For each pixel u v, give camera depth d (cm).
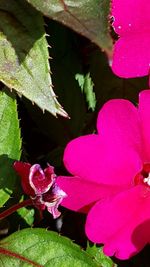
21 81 14
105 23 11
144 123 15
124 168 15
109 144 15
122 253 15
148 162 15
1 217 14
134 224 15
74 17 12
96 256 16
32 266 15
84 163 15
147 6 15
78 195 15
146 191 15
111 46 11
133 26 15
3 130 15
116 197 15
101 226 14
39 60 14
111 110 15
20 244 15
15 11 14
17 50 14
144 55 15
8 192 16
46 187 13
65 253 15
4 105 15
